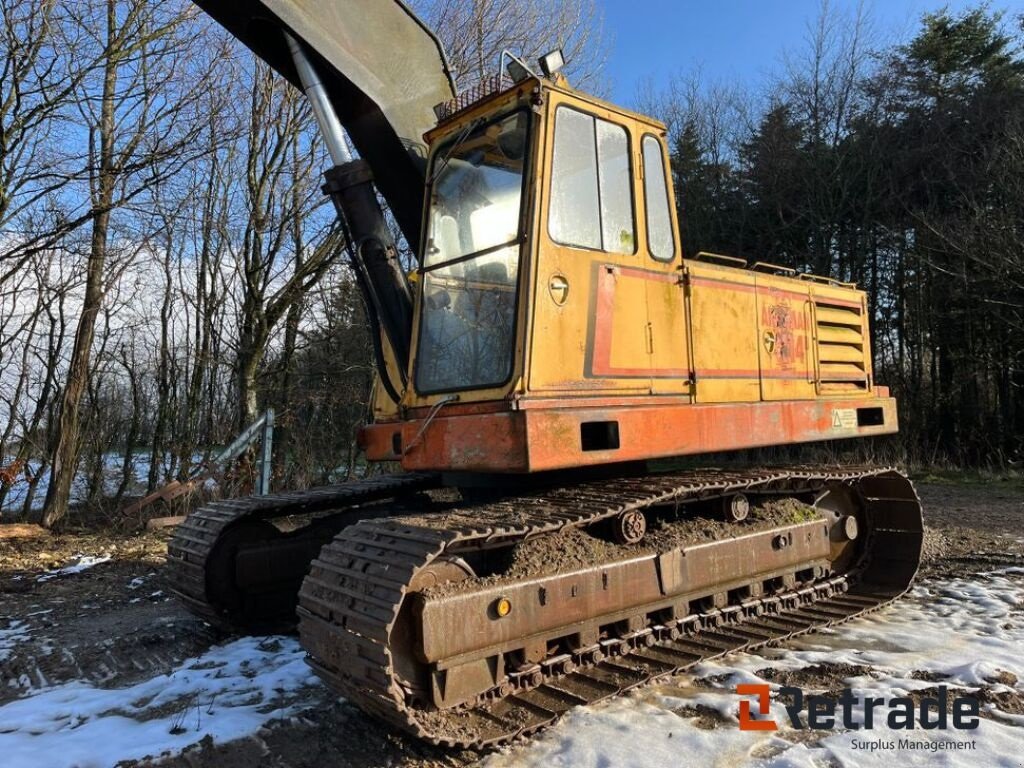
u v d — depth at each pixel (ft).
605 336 13.17
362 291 15.39
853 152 69.46
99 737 11.31
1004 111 62.18
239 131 38.88
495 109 13.30
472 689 11.13
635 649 13.91
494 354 12.41
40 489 47.70
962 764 10.22
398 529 11.12
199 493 37.19
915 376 65.57
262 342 46.26
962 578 21.42
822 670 13.99
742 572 15.81
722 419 15.23
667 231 15.03
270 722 11.68
